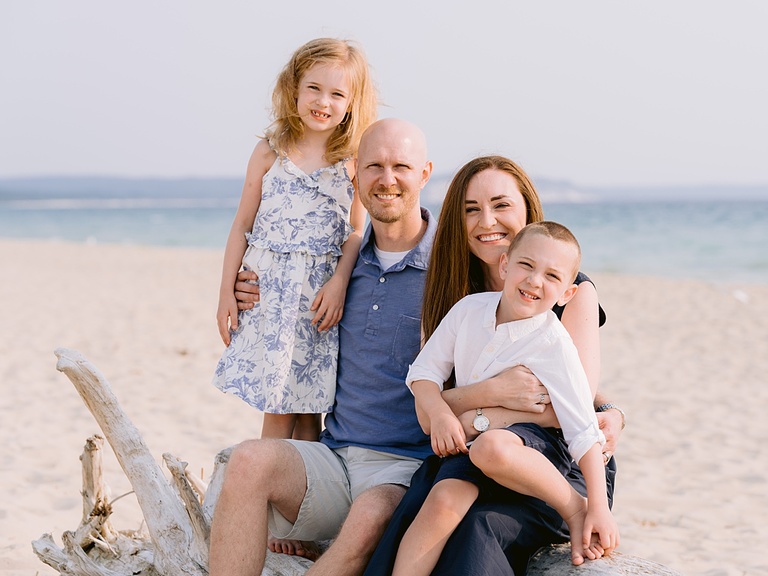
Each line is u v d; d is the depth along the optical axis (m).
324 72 3.63
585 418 2.78
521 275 2.85
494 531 2.60
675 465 6.32
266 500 2.83
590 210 74.44
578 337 3.04
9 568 3.86
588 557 2.64
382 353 3.29
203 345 10.45
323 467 3.06
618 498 5.57
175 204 132.88
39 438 6.13
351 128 3.75
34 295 15.13
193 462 5.73
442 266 3.19
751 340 11.84
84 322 12.01
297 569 3.08
